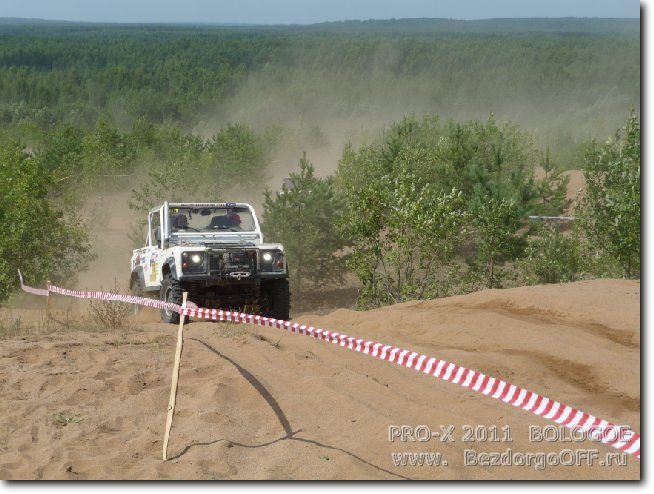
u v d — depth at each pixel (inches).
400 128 1227.9
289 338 399.9
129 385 310.7
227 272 485.1
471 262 746.8
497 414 278.1
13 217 665.0
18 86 4837.6
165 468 239.1
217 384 303.7
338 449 249.1
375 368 339.6
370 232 637.9
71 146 1539.1
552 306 444.1
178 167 1024.2
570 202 964.0
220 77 5516.7
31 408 288.2
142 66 6176.2
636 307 424.2
